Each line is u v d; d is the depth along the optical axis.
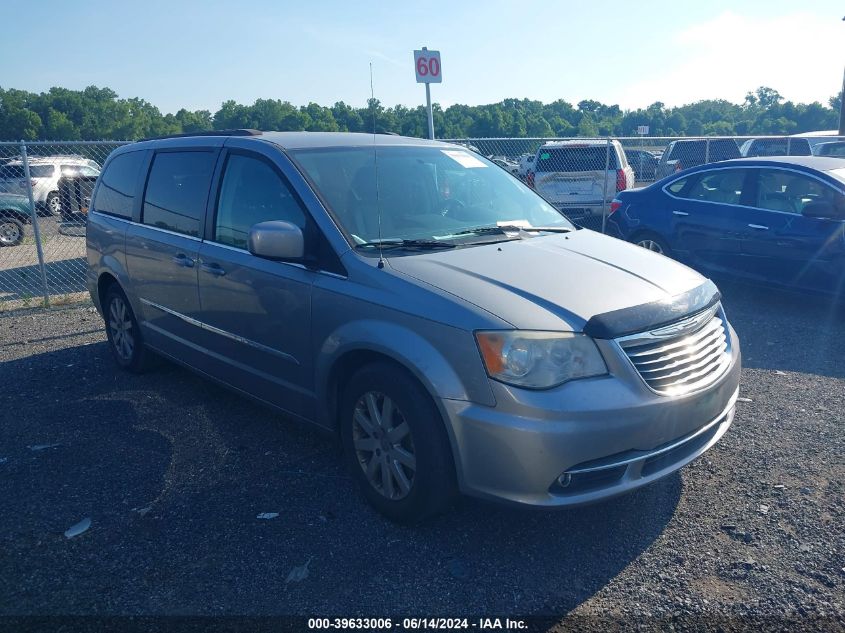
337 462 4.46
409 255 3.90
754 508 3.81
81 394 5.76
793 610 3.04
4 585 3.31
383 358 3.67
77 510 3.96
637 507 3.86
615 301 3.47
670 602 3.11
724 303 8.34
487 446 3.23
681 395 3.43
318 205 4.09
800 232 7.58
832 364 6.06
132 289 5.73
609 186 13.28
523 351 3.21
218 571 3.38
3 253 13.62
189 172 5.13
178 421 5.16
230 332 4.65
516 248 4.08
